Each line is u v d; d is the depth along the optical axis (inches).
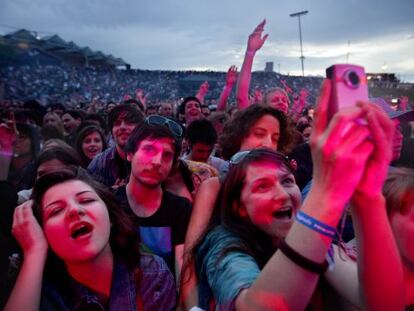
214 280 41.5
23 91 1277.1
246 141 95.1
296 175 98.1
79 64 2176.4
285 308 30.1
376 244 30.5
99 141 153.4
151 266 57.3
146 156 80.3
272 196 43.8
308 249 28.9
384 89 605.9
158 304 55.5
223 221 47.2
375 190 28.8
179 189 94.1
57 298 49.8
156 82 1935.3
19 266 51.5
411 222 42.8
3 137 80.7
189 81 1863.9
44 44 1627.7
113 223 55.0
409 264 44.4
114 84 1856.5
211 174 99.2
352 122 26.1
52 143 99.5
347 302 43.4
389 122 26.5
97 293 51.9
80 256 48.4
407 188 43.1
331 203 27.9
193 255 50.8
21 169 124.5
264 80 1688.0
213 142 117.3
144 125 83.3
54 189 50.1
